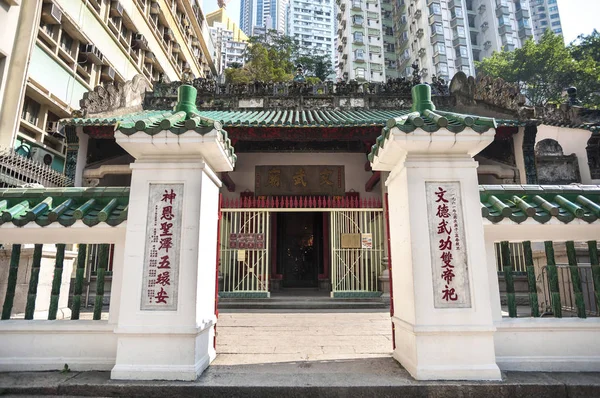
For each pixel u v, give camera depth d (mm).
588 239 4168
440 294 3684
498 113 11273
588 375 3678
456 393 3348
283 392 3348
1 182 8578
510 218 3936
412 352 3727
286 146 12359
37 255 4215
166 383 3422
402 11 49219
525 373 3742
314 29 92500
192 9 30297
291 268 13742
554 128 12461
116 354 3770
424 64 44344
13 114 11453
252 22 109312
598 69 28625
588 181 11555
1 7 11500
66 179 10328
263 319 7754
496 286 4105
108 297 9055
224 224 10414
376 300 9625
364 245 10039
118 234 4074
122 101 11758
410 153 3941
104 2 17391
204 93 13227
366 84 13352
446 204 3857
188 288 3701
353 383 3441
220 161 4223
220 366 4051
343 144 12375
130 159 11383
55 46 13773
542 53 30734
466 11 45594
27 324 3916
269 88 13305
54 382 3459
